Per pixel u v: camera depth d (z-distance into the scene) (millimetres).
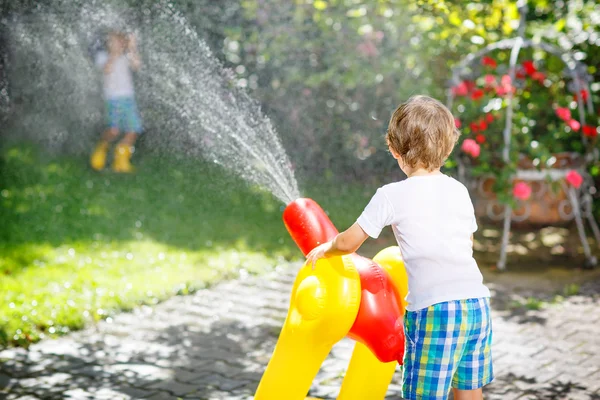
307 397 4070
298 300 3010
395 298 3100
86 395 4160
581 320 5277
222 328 5215
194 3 9141
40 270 6168
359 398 3400
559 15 7891
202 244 7062
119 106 9453
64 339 4953
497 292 5914
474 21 7434
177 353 4777
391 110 9156
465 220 2980
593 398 4074
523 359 4625
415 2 7738
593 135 6562
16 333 4914
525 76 6957
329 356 4719
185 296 5820
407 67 8500
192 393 4215
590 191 7484
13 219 7574
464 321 2855
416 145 2969
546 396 4109
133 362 4629
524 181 6777
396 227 2961
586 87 7000
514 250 7070
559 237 7449
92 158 9719
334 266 3053
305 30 9125
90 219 7695
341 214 8133
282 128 9477
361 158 9469
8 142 10367
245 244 7109
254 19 9406
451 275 2891
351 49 8711
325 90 9344
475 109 6477
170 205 8297
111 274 6129
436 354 2857
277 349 3094
